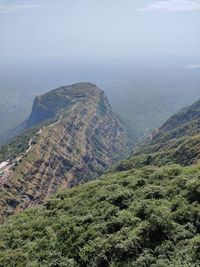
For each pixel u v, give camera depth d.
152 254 31.02
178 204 36.75
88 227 39.00
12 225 51.19
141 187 45.97
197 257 28.11
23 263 37.31
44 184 157.25
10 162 163.00
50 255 36.19
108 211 40.38
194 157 101.12
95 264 32.72
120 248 32.00
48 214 50.06
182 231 32.44
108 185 52.41
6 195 128.25
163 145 172.88
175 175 47.94
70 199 52.50
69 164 196.00
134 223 35.41
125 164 130.38
